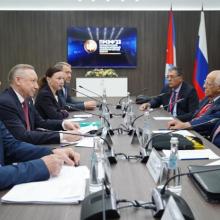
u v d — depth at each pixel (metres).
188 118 3.53
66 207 1.07
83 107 3.72
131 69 7.23
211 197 1.10
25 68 2.24
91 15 7.05
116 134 2.25
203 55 6.01
